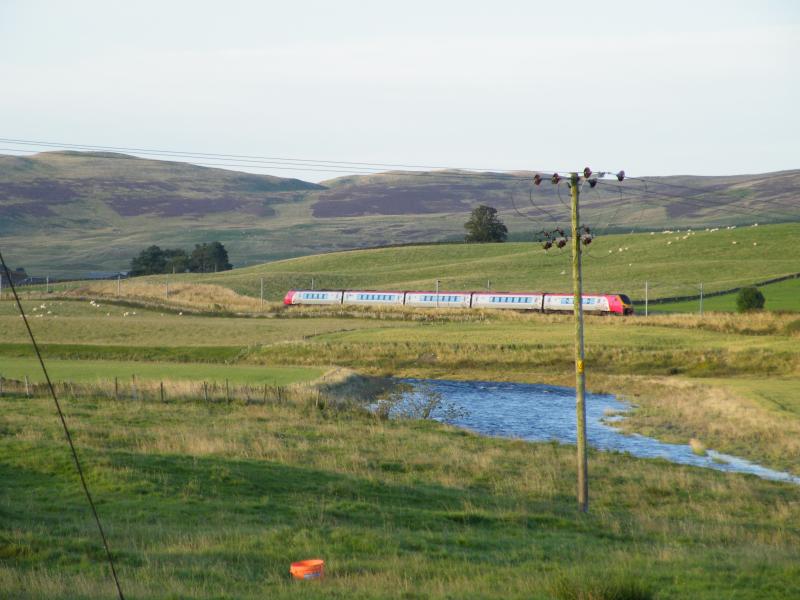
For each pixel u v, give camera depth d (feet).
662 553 142.00
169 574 117.19
